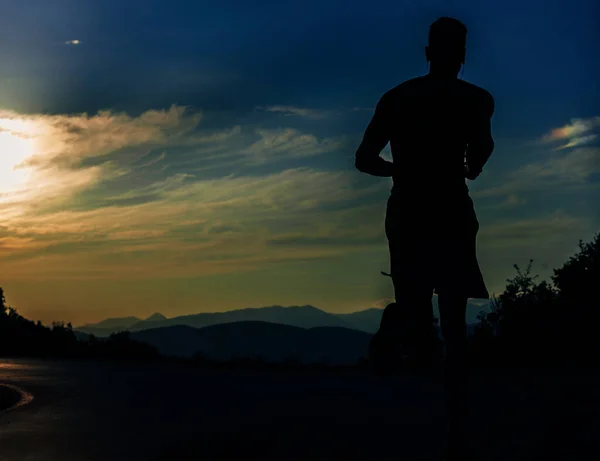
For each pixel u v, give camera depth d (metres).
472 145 4.70
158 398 9.61
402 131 4.66
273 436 6.23
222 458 5.34
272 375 13.23
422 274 4.50
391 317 4.53
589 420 6.22
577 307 16.03
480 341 16.31
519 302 16.70
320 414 7.62
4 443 6.13
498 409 7.41
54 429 6.88
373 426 6.71
